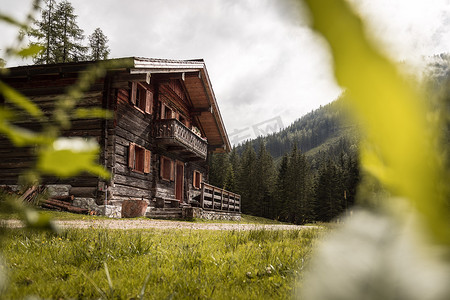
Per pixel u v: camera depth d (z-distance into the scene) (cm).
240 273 289
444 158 24
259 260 346
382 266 22
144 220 1314
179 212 1582
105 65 51
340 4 22
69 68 1219
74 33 3231
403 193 25
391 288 20
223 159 6094
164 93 1883
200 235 618
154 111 1767
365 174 26
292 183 5506
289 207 5394
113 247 386
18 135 36
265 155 7381
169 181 1916
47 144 35
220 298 211
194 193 2355
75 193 1305
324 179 5056
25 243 389
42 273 284
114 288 225
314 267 24
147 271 288
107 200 1318
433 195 24
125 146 1479
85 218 1129
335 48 23
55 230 55
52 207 1238
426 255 21
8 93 39
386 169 25
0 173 1327
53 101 1308
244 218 2795
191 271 291
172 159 1975
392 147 25
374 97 24
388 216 24
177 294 213
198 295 219
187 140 1889
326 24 22
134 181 1541
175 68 1658
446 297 19
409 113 24
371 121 25
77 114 47
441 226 23
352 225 25
